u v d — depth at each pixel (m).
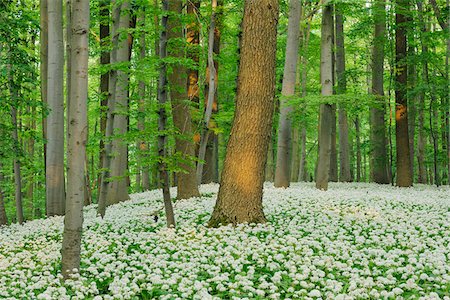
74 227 7.11
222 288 6.06
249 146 9.78
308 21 24.91
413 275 6.31
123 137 9.70
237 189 9.83
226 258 7.42
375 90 22.66
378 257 7.33
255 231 9.11
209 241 8.73
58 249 9.26
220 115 16.80
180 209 12.48
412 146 24.23
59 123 15.43
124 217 12.18
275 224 9.97
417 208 11.95
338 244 8.06
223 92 22.34
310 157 42.94
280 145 17.61
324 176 16.45
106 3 15.16
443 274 6.41
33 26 12.91
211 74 13.09
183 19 12.26
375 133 22.59
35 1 22.92
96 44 18.14
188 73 18.67
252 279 6.57
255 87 9.72
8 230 13.02
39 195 26.30
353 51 24.78
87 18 7.09
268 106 9.84
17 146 13.61
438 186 19.69
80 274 7.28
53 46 15.32
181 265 7.18
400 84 19.39
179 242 8.72
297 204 12.51
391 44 21.41
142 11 12.05
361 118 38.06
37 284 6.58
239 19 19.61
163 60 10.01
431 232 8.98
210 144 21.12
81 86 7.07
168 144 14.46
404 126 19.47
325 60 16.38
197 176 15.09
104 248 8.84
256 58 9.70
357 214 10.91
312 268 6.80
